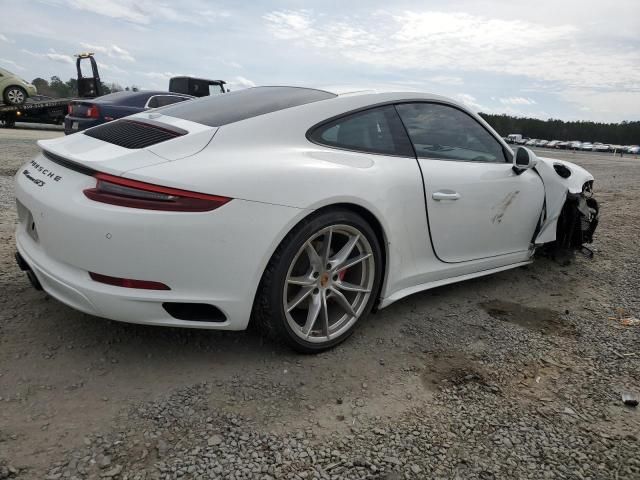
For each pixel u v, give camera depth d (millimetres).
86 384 2012
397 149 2670
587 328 2896
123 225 1838
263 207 2023
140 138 2203
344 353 2424
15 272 3041
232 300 2035
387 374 2262
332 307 2525
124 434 1736
